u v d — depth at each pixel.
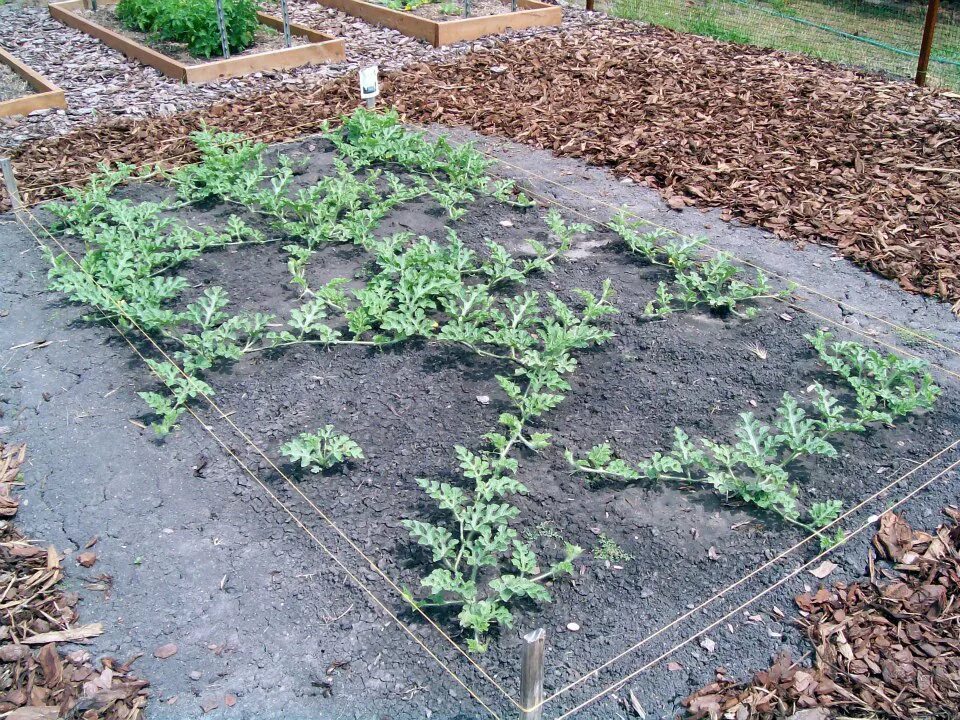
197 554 3.65
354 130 7.38
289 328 5.12
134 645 3.27
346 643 3.28
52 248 6.02
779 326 5.09
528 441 4.20
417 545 3.68
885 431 4.32
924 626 3.29
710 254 5.84
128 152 7.36
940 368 4.72
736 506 3.88
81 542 3.71
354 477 4.04
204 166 6.73
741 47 10.00
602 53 9.73
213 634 3.31
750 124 7.73
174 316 5.05
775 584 3.49
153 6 10.14
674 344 4.94
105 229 5.86
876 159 7.04
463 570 3.58
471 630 3.32
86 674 3.14
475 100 8.48
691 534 3.74
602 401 4.51
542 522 3.79
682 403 4.49
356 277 5.61
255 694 3.10
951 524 3.76
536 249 5.68
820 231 6.07
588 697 3.07
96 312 5.31
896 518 3.78
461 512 3.76
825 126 7.66
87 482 4.02
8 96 8.78
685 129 7.67
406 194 6.38
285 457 4.16
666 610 3.39
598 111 8.15
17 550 3.64
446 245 5.98
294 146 7.49
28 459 4.16
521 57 9.59
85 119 8.07
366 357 4.85
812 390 4.57
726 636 3.29
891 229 6.05
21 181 6.86
